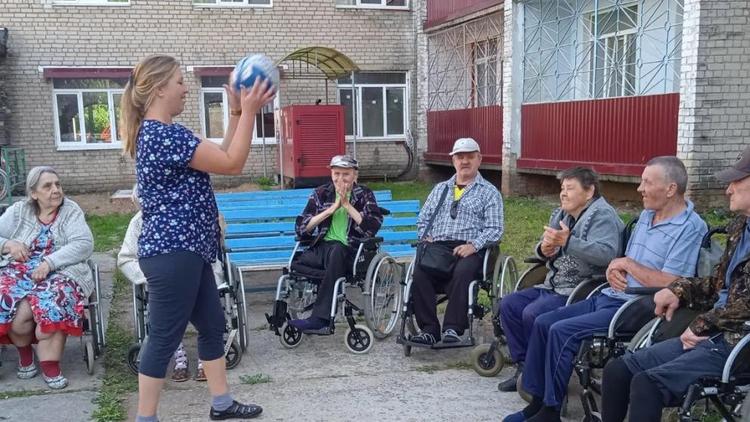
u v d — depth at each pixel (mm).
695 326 2969
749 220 3047
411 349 4891
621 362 3078
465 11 14125
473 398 4020
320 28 16250
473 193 4859
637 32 10633
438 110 16172
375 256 4992
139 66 3170
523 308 4023
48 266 4289
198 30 15547
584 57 11719
